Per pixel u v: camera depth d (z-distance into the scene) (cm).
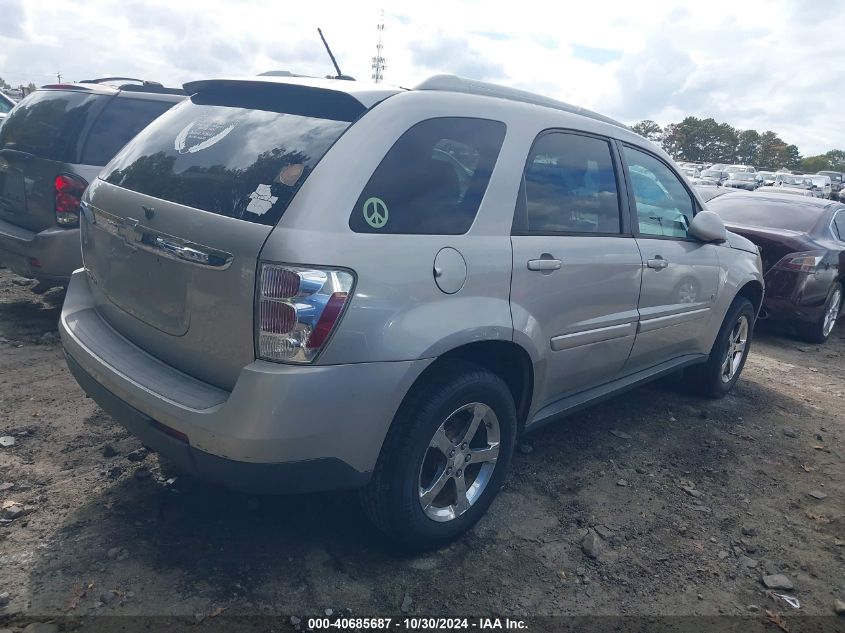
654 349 420
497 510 329
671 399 513
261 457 226
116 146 522
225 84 301
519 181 309
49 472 320
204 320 245
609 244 358
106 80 626
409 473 262
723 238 436
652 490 366
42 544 267
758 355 692
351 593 259
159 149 295
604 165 371
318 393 228
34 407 384
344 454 241
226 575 261
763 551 319
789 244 724
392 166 258
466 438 288
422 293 256
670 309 419
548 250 315
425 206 267
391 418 250
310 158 245
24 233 508
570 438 423
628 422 459
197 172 267
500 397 297
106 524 283
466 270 274
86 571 254
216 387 248
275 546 281
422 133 272
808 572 305
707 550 315
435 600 261
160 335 267
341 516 307
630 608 269
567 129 347
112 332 295
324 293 227
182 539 279
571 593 274
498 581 277
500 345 298
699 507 353
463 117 292
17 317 533
